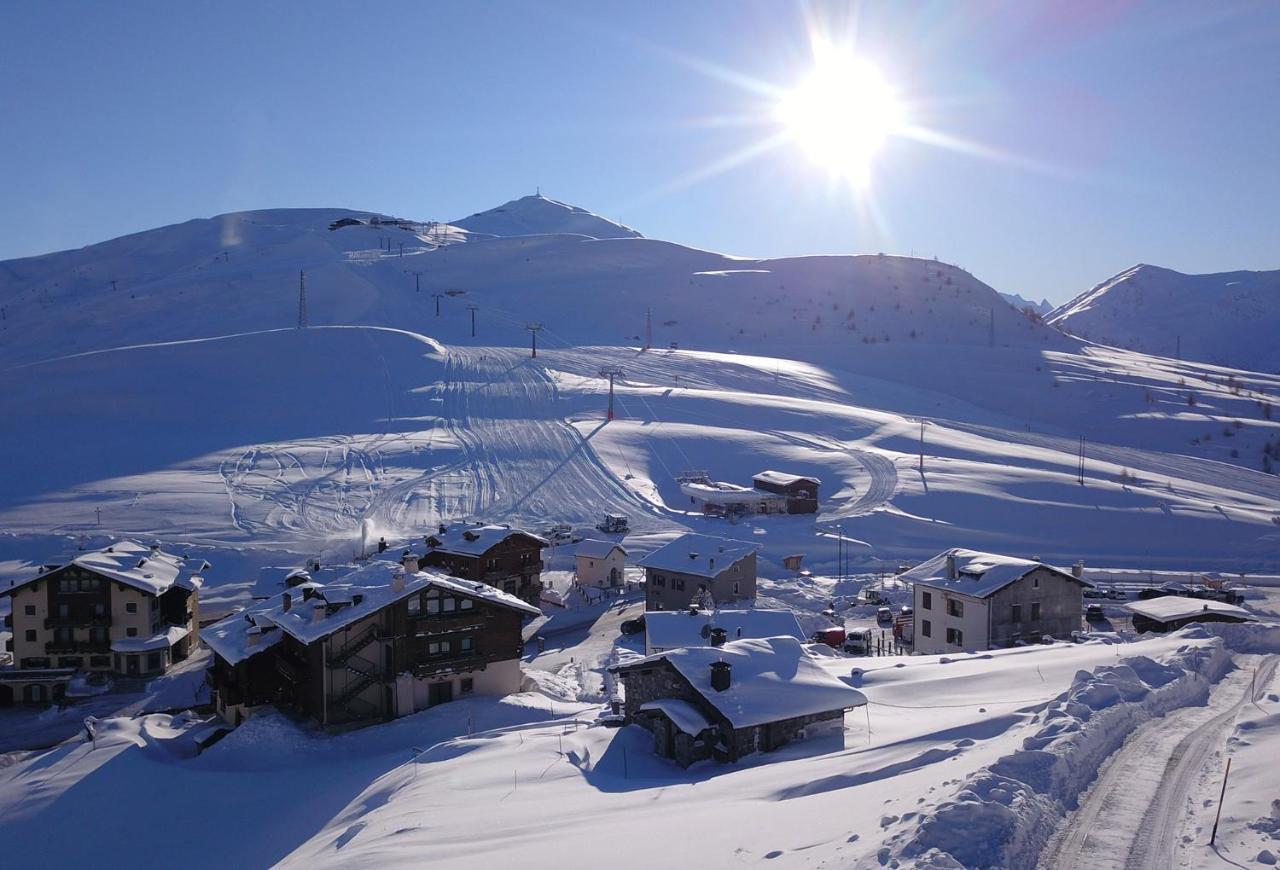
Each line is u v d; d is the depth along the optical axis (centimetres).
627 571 9300
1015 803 1670
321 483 12275
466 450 13862
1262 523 11238
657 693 3706
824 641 6638
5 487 12162
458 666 5034
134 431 15100
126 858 3588
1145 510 11550
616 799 2708
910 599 8162
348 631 4800
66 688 6178
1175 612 6131
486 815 2708
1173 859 1493
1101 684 2598
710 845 1945
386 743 4525
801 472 13338
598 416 16000
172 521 10625
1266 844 1486
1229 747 2078
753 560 7812
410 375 18262
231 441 14512
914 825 1623
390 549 8731
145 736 4916
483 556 7556
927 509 11569
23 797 4188
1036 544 10600
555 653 6662
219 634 5250
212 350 19338
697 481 12700
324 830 3250
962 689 3694
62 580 6397
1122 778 1897
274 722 4725
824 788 2366
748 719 3162
